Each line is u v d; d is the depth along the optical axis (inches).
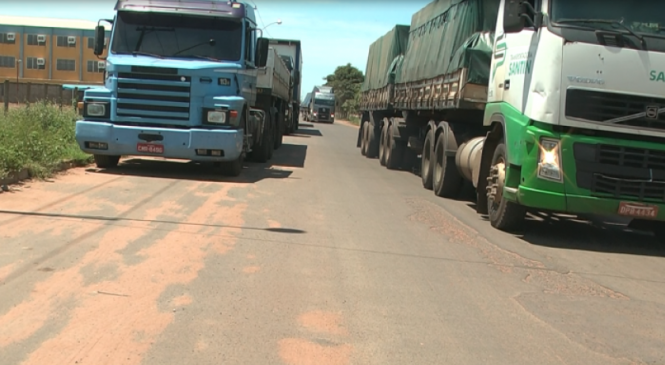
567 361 168.2
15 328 167.8
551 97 289.9
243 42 478.3
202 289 207.8
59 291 197.3
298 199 396.8
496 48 361.7
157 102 447.5
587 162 291.7
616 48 289.7
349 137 1332.4
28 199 335.9
